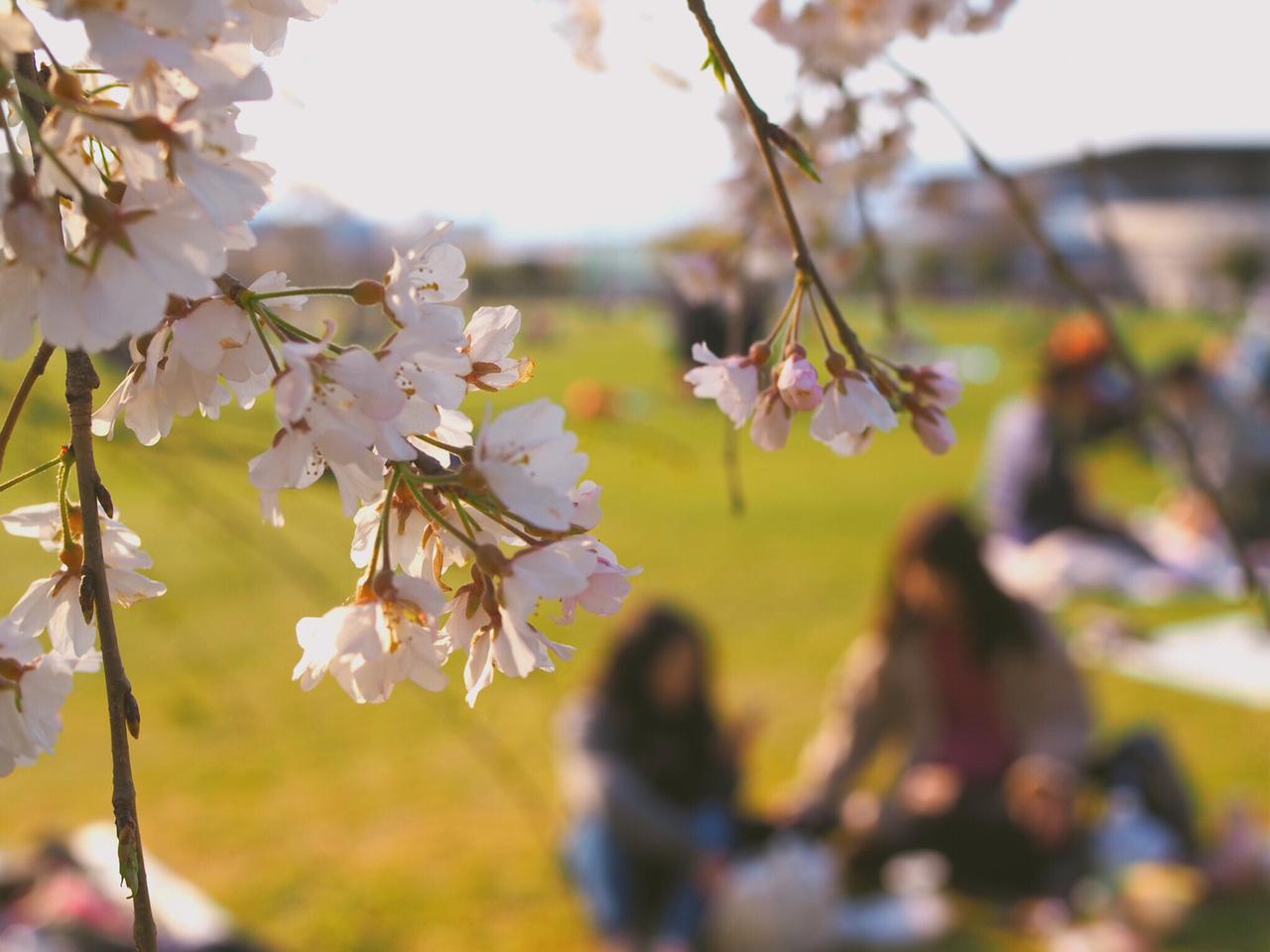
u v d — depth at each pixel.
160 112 0.60
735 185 1.54
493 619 0.69
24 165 0.58
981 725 4.25
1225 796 4.76
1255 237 27.16
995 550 7.54
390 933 4.02
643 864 3.99
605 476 10.14
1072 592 7.23
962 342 20.12
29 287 0.58
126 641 5.80
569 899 4.26
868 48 1.41
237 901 4.18
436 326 0.68
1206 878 4.04
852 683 4.40
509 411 0.68
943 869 4.25
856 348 0.79
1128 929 3.81
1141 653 6.26
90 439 0.65
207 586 6.04
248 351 0.69
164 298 0.57
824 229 1.58
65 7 0.56
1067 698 4.24
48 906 3.33
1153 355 17.44
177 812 4.73
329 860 4.46
